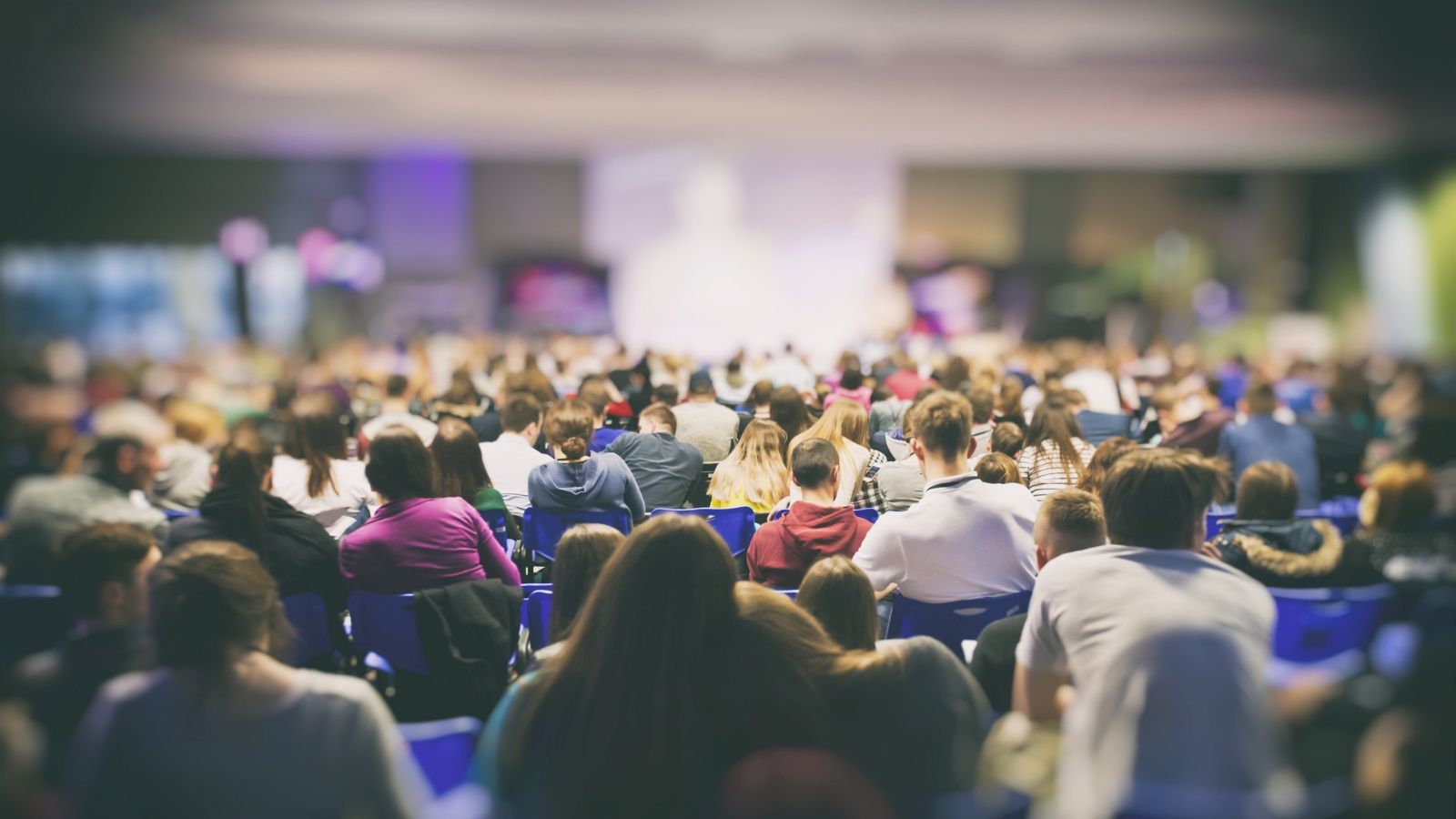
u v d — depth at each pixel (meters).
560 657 1.70
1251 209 20.44
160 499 4.72
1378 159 18.86
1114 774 1.82
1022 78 16.62
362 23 15.70
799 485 3.46
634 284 20.09
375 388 9.25
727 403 8.60
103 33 15.48
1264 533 3.27
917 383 7.16
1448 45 16.00
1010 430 4.56
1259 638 1.98
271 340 20.42
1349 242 20.36
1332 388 7.55
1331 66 16.58
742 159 19.55
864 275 20.08
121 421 6.88
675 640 1.64
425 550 3.15
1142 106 17.05
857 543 3.39
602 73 16.28
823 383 7.88
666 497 4.62
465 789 1.84
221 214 20.28
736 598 1.78
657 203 19.77
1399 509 3.74
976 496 3.14
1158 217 20.53
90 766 1.63
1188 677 1.81
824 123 17.30
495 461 4.75
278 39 15.82
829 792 1.06
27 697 2.14
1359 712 1.67
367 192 19.98
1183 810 1.46
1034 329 20.34
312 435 4.21
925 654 1.87
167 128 17.59
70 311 20.59
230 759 1.65
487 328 20.12
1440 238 19.23
